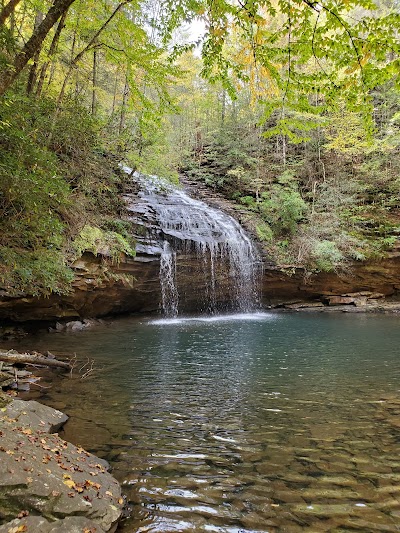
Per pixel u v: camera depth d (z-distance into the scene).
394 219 17.09
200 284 14.20
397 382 5.70
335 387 5.51
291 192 17.84
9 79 4.12
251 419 4.30
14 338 8.49
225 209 18.14
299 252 15.84
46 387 5.27
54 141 8.30
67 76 8.68
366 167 17.84
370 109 4.10
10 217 5.56
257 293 15.71
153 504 2.67
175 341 9.05
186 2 4.55
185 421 4.23
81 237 10.12
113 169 13.60
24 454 2.72
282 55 4.24
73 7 7.96
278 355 7.63
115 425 4.08
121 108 13.45
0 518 2.16
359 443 3.68
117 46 8.22
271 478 3.03
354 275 15.67
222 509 2.62
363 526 2.45
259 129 20.48
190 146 24.95
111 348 8.04
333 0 3.39
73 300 10.09
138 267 11.98
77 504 2.36
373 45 3.50
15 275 6.94
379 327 11.16
